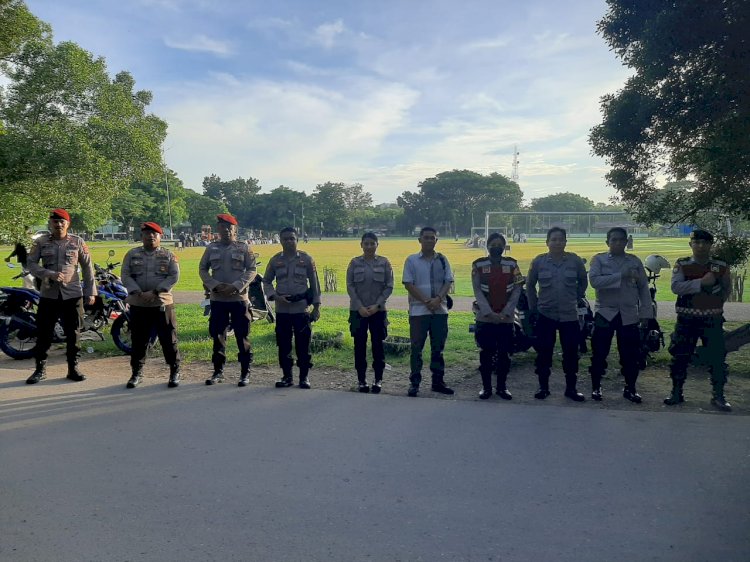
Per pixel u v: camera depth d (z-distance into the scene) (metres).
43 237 7.11
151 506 3.57
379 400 6.00
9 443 4.71
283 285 6.61
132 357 6.75
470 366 7.68
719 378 5.62
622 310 5.88
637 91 7.71
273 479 3.96
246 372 6.77
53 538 3.19
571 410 5.59
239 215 128.88
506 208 123.88
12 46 12.95
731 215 8.13
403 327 10.92
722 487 3.76
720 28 6.32
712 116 7.04
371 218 133.38
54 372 7.44
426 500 3.62
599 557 2.94
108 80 16.27
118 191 17.44
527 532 3.21
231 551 3.04
